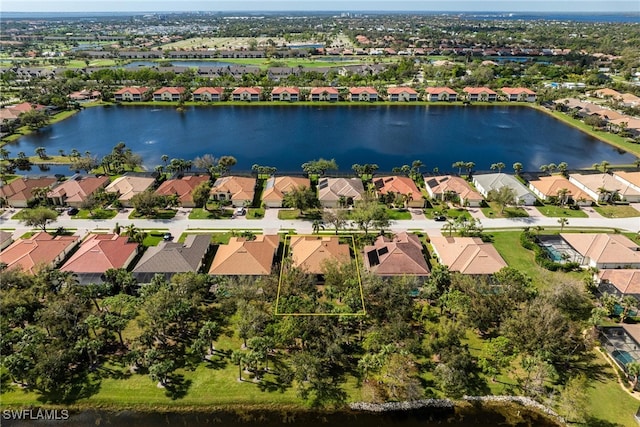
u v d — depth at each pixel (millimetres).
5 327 58281
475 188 117625
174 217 100000
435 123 181125
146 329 62094
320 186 113375
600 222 97250
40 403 53875
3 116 175875
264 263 78375
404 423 52750
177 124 179125
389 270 76750
